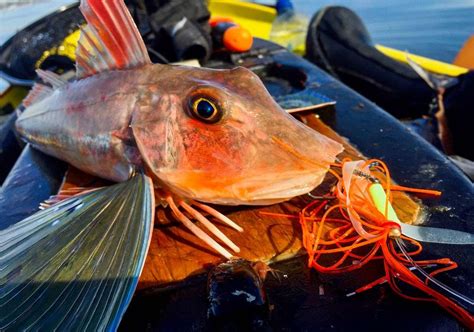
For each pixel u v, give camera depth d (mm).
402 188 209
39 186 262
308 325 155
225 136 181
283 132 184
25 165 286
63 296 148
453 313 153
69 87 251
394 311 157
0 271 164
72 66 457
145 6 443
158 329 159
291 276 175
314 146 187
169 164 185
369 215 183
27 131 283
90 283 151
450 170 231
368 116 292
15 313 145
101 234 170
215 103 180
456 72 462
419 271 166
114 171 218
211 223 193
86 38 230
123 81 215
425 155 246
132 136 201
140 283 176
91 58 236
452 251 179
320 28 494
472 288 162
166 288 174
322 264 180
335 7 505
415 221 196
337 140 265
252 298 156
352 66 466
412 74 434
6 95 500
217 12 663
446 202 207
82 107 229
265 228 197
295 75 401
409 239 182
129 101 206
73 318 140
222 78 198
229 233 196
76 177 253
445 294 160
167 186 192
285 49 450
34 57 456
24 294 152
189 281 176
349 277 171
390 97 444
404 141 261
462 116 362
